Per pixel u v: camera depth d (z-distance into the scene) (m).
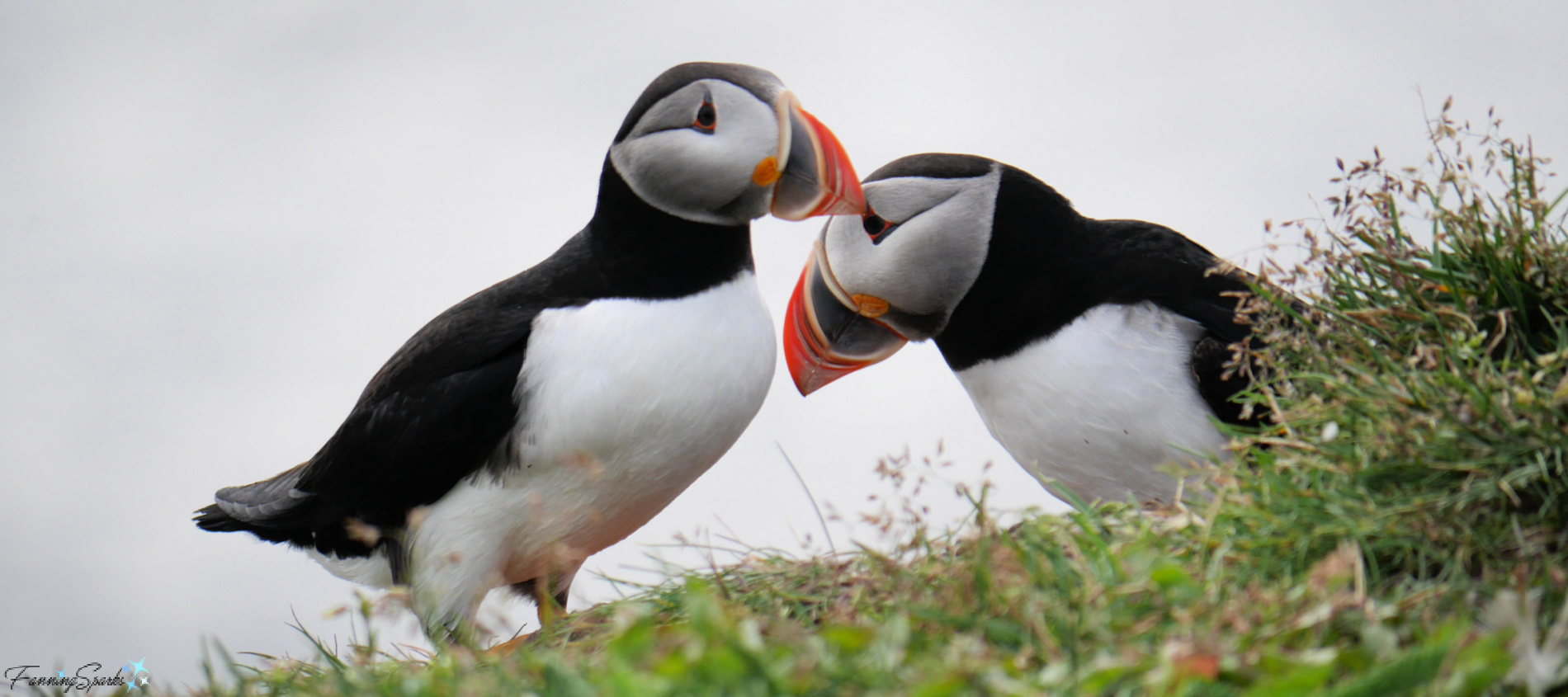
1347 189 6.21
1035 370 7.77
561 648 5.97
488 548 7.91
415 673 5.67
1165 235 8.02
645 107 7.78
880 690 4.00
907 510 5.43
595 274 7.84
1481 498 4.91
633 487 7.86
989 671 4.01
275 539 9.04
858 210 7.86
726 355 7.74
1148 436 7.40
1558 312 5.87
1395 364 5.56
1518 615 4.22
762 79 7.89
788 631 4.57
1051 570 5.00
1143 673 4.06
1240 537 5.13
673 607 5.98
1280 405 6.11
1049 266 7.82
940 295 8.12
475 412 7.72
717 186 7.62
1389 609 4.43
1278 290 6.94
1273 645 4.22
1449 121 6.09
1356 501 5.06
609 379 7.50
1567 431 4.88
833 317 8.59
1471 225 5.98
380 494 8.09
